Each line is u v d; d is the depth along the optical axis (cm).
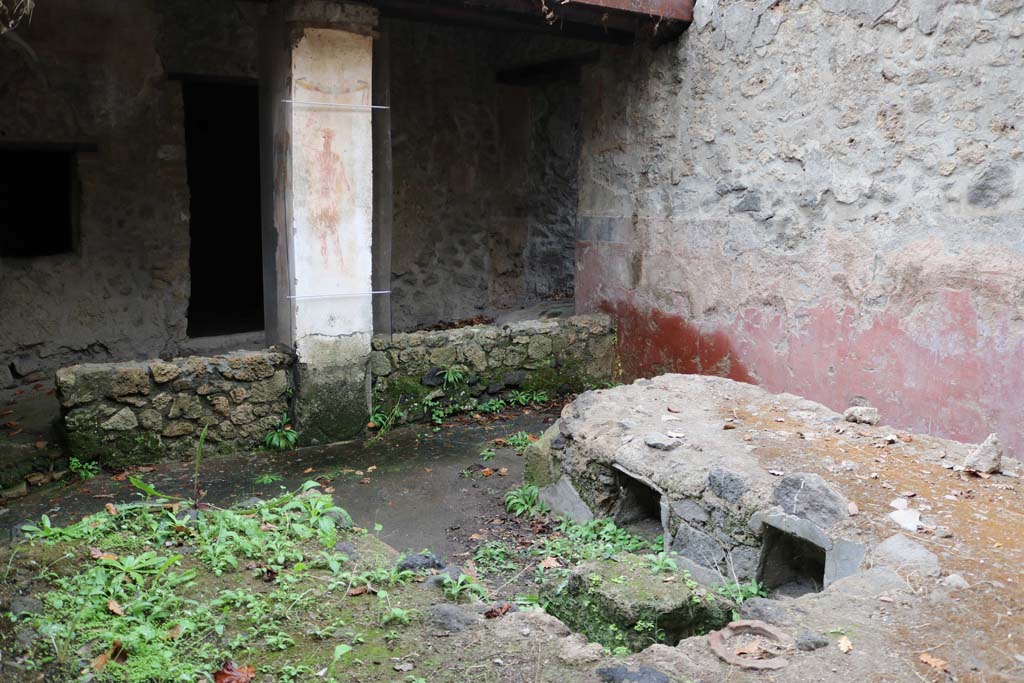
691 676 240
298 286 585
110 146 736
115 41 723
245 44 791
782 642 258
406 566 312
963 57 502
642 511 458
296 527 334
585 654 249
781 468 392
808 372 607
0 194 740
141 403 547
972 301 505
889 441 433
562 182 1019
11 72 674
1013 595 286
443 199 935
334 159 588
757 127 625
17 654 243
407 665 243
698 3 656
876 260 557
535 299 1021
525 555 427
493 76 942
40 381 717
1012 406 489
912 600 287
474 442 619
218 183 1059
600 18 634
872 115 553
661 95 699
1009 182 485
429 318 945
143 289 774
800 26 588
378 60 638
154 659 242
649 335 733
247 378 580
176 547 316
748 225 639
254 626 265
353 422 620
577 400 516
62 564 298
